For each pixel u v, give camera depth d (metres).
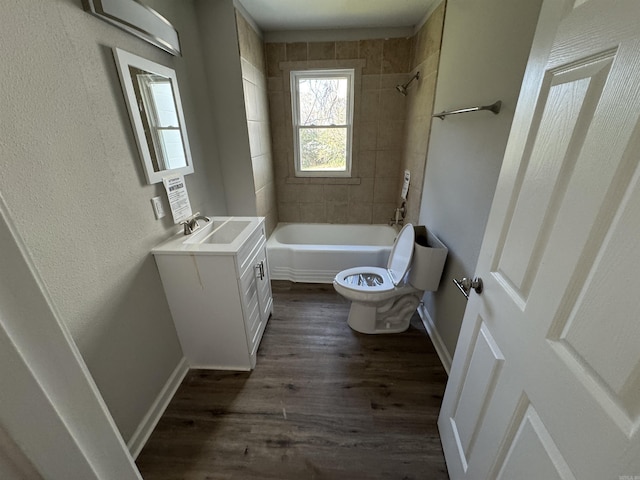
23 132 0.81
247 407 1.46
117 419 1.17
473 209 1.39
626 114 0.42
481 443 0.84
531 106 0.68
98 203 1.07
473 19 1.39
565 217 0.54
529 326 0.63
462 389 1.03
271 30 2.58
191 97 1.83
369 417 1.40
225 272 1.42
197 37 1.89
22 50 0.80
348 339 1.93
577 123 0.52
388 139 2.96
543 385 0.57
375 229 3.25
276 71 2.75
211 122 2.11
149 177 1.35
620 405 0.41
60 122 0.92
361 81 2.75
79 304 0.99
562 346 0.53
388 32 2.57
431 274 1.70
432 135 2.02
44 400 0.35
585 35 0.51
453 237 1.62
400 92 2.72
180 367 1.62
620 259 0.42
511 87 1.08
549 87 0.62
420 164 2.30
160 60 1.49
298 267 2.67
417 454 1.24
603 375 0.44
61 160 0.92
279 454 1.25
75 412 0.40
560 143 0.57
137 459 1.23
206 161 2.04
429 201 2.07
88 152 1.02
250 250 1.63
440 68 1.86
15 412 0.33
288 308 2.29
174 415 1.42
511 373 0.70
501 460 0.73
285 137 3.00
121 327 1.19
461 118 1.52
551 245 0.58
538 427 0.58
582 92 0.51
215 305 1.51
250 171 2.29
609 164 0.44
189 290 1.48
